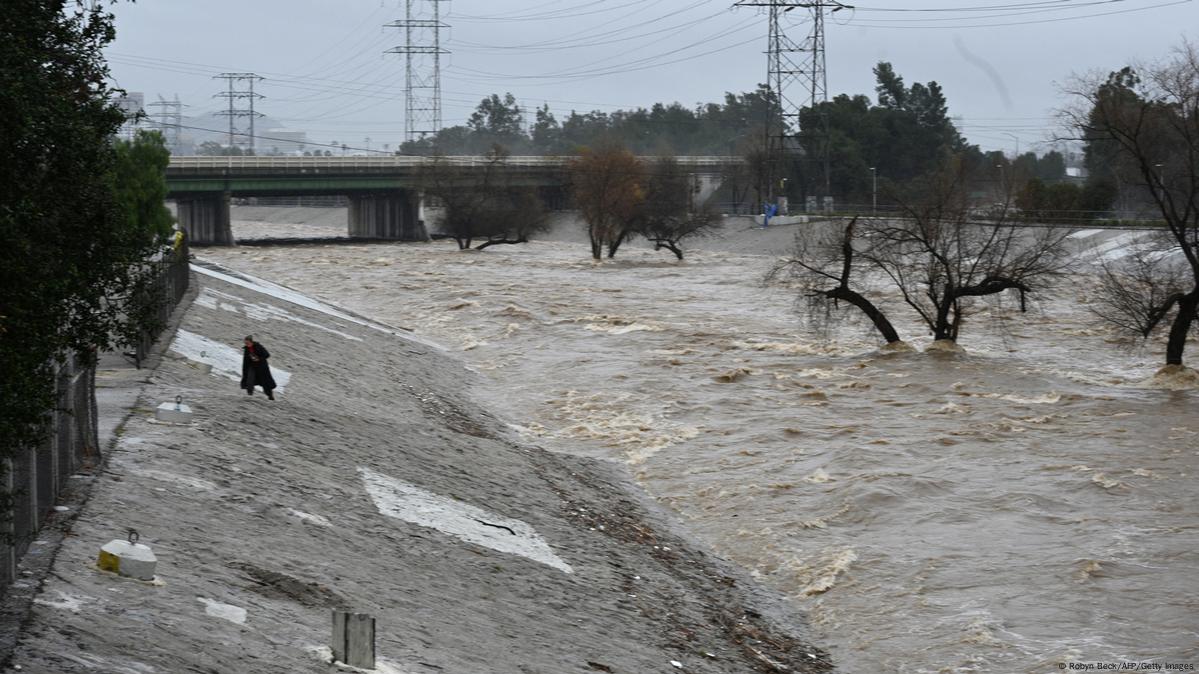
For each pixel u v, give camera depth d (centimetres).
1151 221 11550
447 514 2942
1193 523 3309
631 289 10106
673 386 5472
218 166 14912
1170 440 4278
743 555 3241
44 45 1858
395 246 16100
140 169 8475
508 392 5562
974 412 4831
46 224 1728
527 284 10381
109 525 2162
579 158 16350
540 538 2955
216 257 13100
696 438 4497
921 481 3703
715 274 11756
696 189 16950
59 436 2311
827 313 6506
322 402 4106
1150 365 6062
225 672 1655
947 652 2517
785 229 14675
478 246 15538
